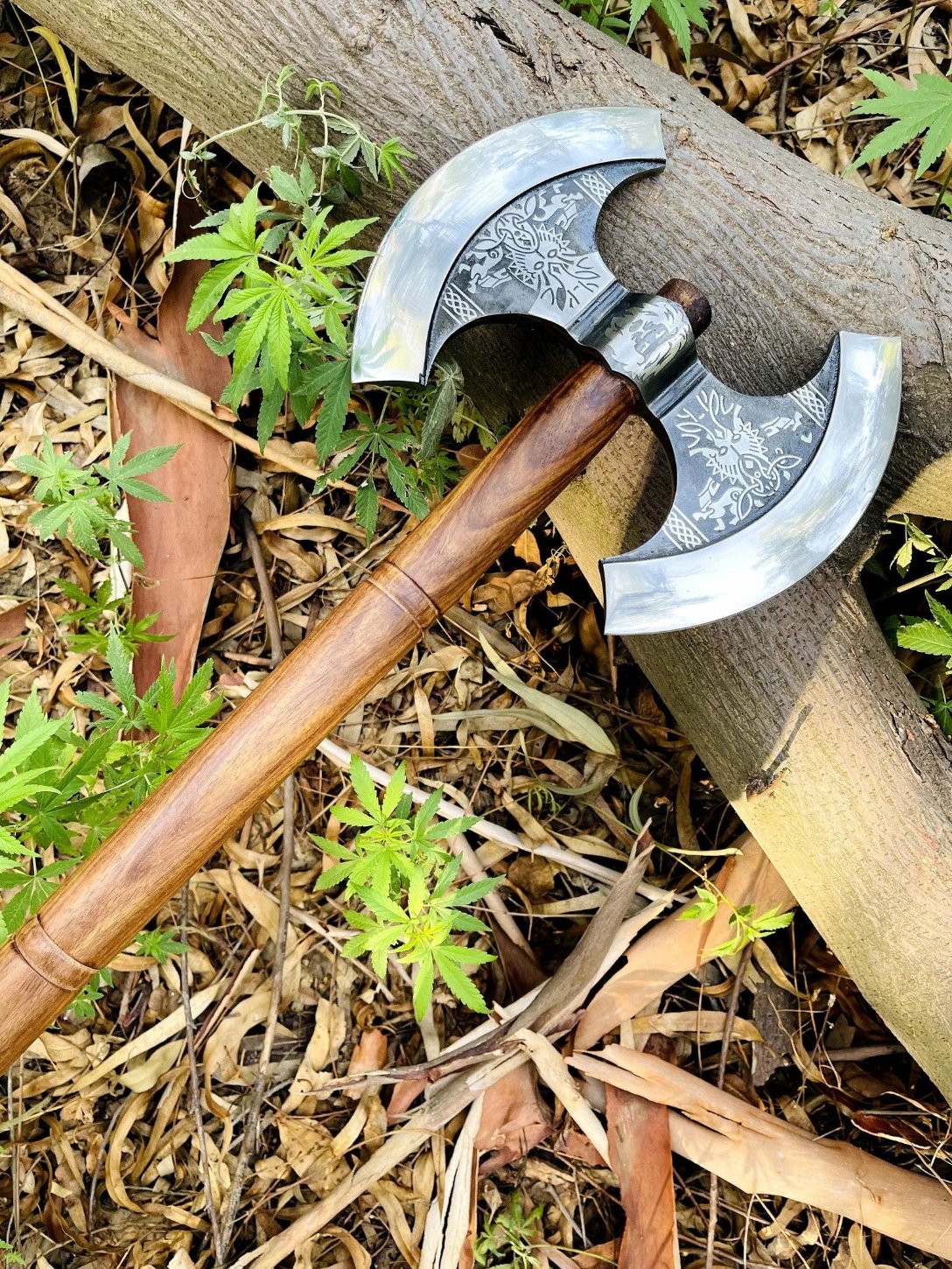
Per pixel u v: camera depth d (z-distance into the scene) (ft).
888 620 2.17
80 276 2.29
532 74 1.66
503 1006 2.31
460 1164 2.15
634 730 2.36
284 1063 2.28
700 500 1.55
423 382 1.52
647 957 2.16
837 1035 2.29
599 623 2.35
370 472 1.94
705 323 1.55
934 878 1.77
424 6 1.62
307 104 1.67
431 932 1.76
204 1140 2.17
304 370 1.83
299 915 2.29
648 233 1.68
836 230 1.69
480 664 2.36
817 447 1.57
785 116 2.42
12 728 2.25
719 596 1.53
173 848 1.50
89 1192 2.22
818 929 1.94
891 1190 2.08
